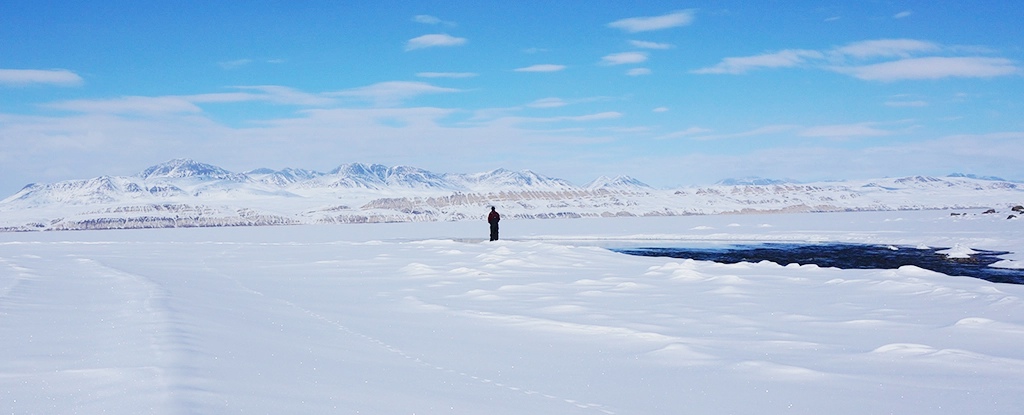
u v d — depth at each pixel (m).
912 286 14.15
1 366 6.03
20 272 17.19
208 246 36.16
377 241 38.81
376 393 6.07
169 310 9.51
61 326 8.27
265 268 20.77
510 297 13.59
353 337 9.12
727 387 6.86
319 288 15.27
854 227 52.34
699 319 10.89
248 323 9.47
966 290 13.29
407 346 8.63
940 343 8.91
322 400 5.59
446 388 6.52
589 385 6.90
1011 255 25.14
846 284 15.05
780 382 7.05
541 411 5.89
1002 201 159.38
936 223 54.28
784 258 26.55
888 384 6.94
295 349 7.88
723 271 17.86
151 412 4.47
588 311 11.72
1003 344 8.79
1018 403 6.28
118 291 12.41
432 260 22.80
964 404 6.27
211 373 5.92
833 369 7.58
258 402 5.19
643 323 10.55
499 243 29.58
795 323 10.51
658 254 29.55
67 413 4.58
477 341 9.09
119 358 6.28
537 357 8.16
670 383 7.01
